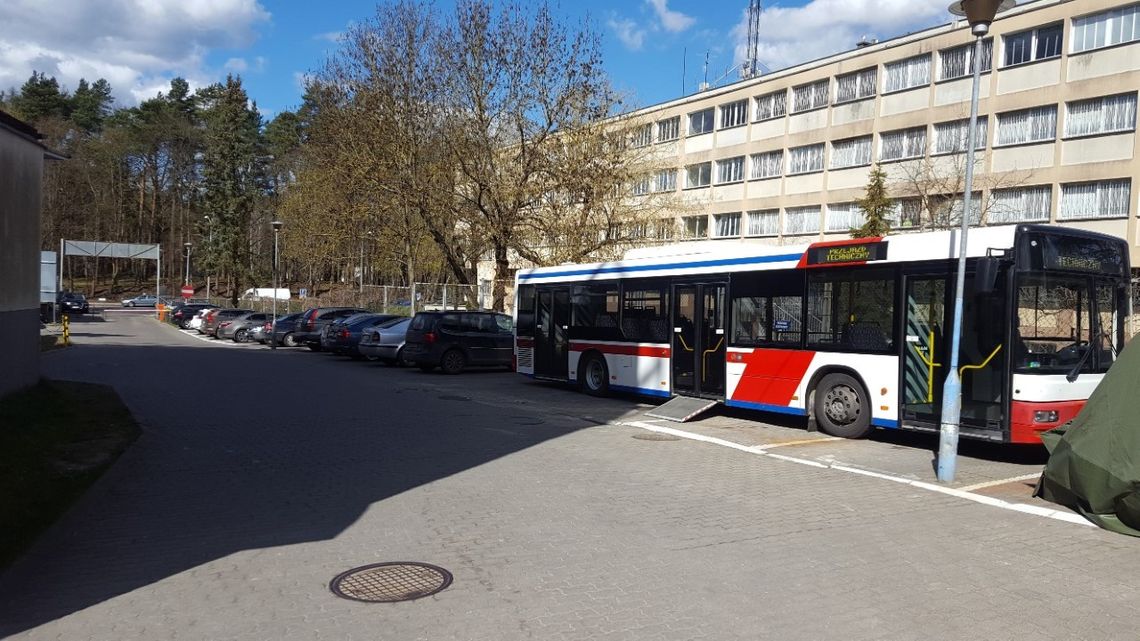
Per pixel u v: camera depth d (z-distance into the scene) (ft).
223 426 39.17
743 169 152.87
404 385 61.62
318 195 121.29
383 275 183.32
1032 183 106.42
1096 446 23.31
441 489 26.18
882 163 125.70
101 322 183.83
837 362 37.76
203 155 251.39
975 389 31.91
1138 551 20.39
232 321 133.28
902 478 29.25
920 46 120.98
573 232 93.09
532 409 48.32
